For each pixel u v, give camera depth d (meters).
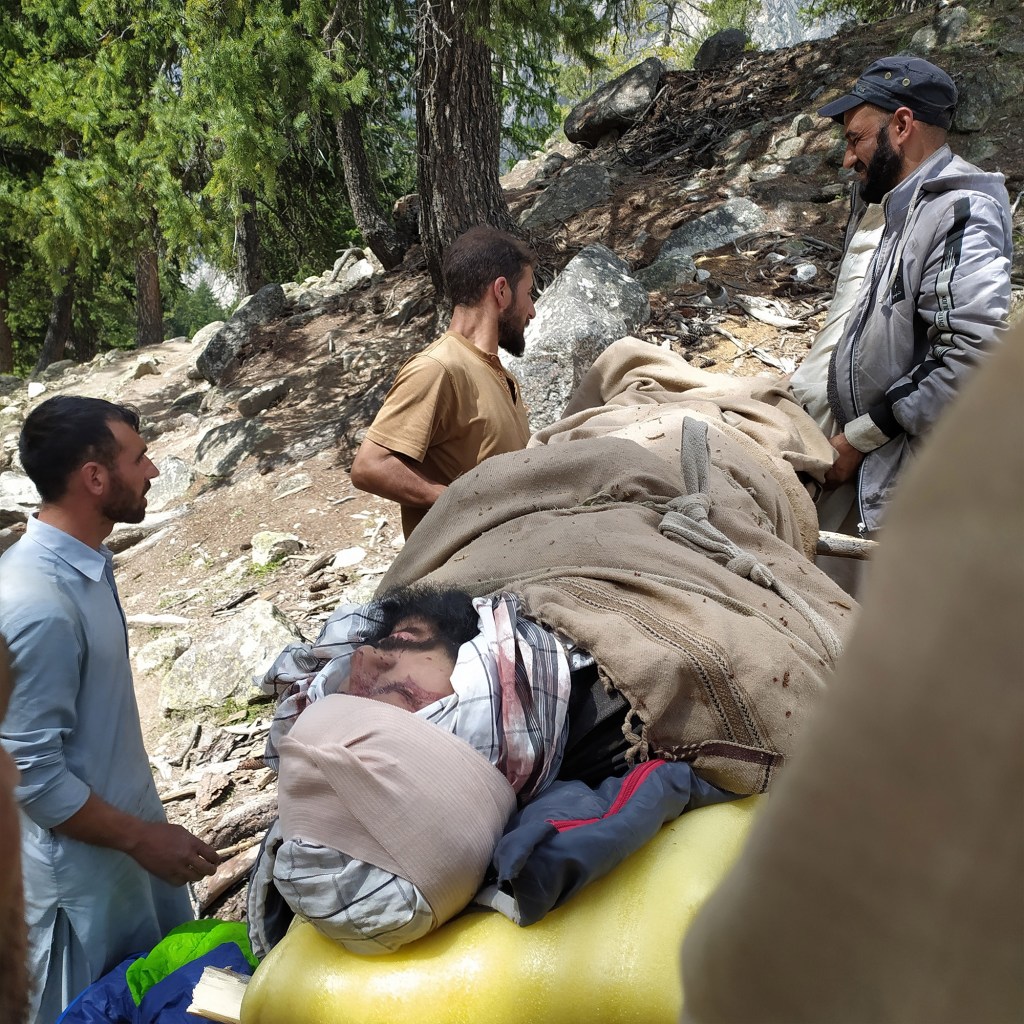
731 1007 0.38
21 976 1.12
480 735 1.43
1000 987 0.30
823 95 9.42
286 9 7.62
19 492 8.92
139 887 2.44
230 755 4.16
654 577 1.80
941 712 0.28
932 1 11.20
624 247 8.34
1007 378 0.26
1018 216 6.75
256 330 10.30
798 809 0.33
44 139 10.07
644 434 2.65
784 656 1.63
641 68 10.85
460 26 7.11
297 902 1.32
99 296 22.81
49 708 2.17
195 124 7.20
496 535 2.10
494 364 3.14
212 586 6.16
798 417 3.07
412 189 16.58
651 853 1.40
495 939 1.31
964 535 0.27
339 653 1.71
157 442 9.27
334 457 7.46
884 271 2.99
